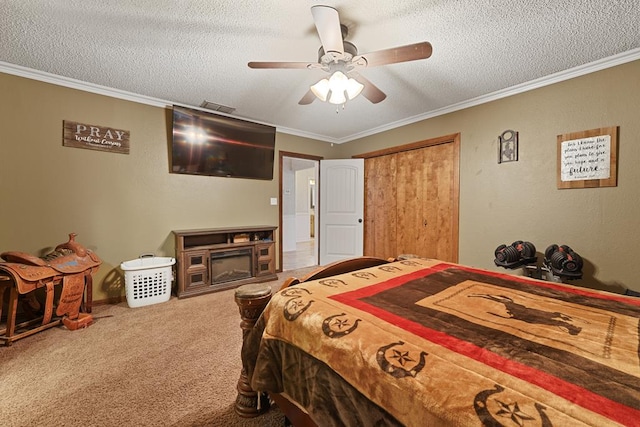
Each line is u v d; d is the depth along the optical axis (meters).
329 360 0.94
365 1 1.76
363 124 4.35
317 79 2.83
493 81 2.87
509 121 3.07
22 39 2.15
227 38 2.15
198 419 1.39
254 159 4.19
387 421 0.75
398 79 2.83
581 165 2.59
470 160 3.42
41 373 1.76
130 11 1.85
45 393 1.58
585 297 1.30
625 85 2.36
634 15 1.86
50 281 2.33
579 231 2.62
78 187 2.93
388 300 1.23
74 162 2.91
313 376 0.99
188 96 3.27
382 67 2.60
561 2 1.76
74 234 2.72
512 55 2.39
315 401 0.96
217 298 3.25
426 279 1.59
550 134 2.78
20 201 2.65
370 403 0.80
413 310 1.12
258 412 1.40
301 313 1.13
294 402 1.14
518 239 3.03
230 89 3.07
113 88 3.04
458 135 3.52
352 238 4.86
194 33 2.09
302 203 8.70
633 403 0.59
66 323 2.40
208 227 3.86
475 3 1.78
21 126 2.64
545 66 2.57
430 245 3.90
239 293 1.42
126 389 1.62
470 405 0.62
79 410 1.45
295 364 1.09
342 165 4.89
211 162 3.78
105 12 1.85
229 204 4.05
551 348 0.83
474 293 1.35
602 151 2.48
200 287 3.39
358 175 4.80
